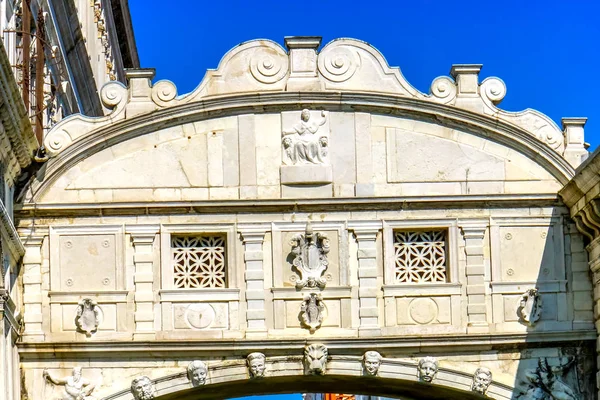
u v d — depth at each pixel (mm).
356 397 57875
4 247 32938
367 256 35094
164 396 34688
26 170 34906
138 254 34938
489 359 34906
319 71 35594
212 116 35469
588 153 35656
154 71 35500
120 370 34625
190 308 34750
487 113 35594
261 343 34531
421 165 35500
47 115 40844
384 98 35406
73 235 35000
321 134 35469
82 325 34562
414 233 35375
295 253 34969
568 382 34906
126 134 35312
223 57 35594
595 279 34969
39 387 34500
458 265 35156
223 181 35281
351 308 34906
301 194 35250
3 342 32562
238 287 34844
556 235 35406
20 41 36750
